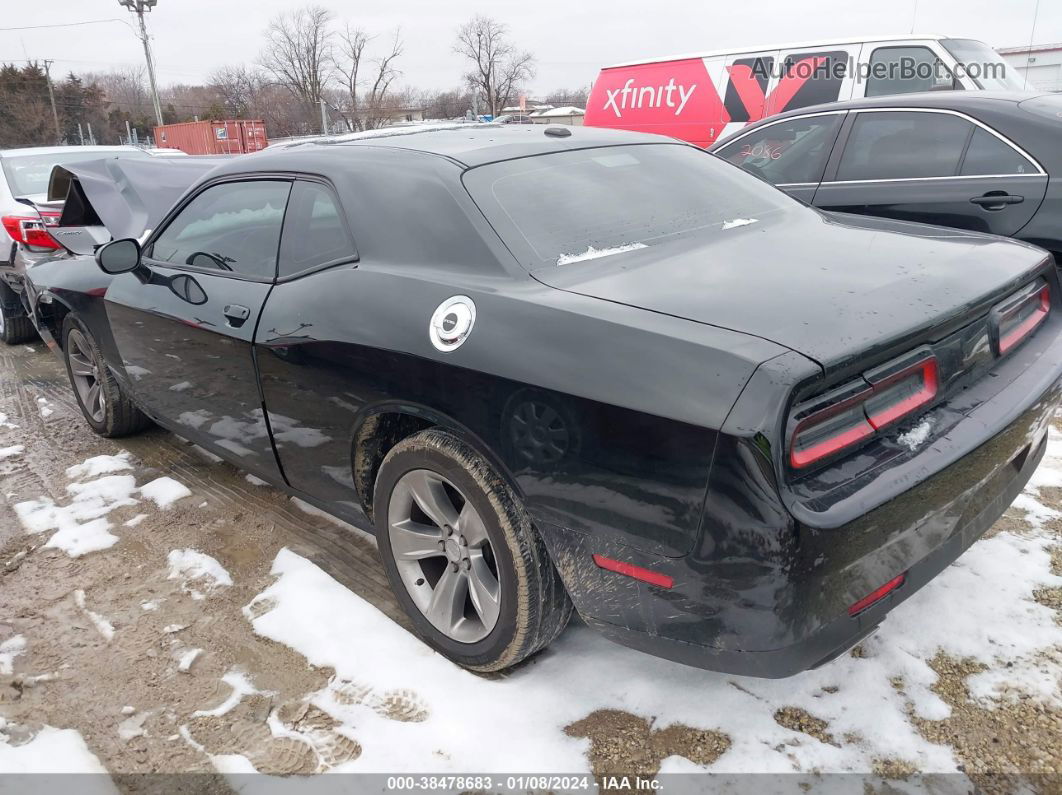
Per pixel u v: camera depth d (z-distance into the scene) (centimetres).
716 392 169
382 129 329
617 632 200
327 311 252
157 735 227
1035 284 243
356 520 284
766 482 163
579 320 196
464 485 221
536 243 230
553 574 218
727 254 233
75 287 400
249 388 294
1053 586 263
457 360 213
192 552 323
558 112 3522
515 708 226
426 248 238
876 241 250
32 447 454
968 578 270
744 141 556
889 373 185
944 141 451
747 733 212
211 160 486
